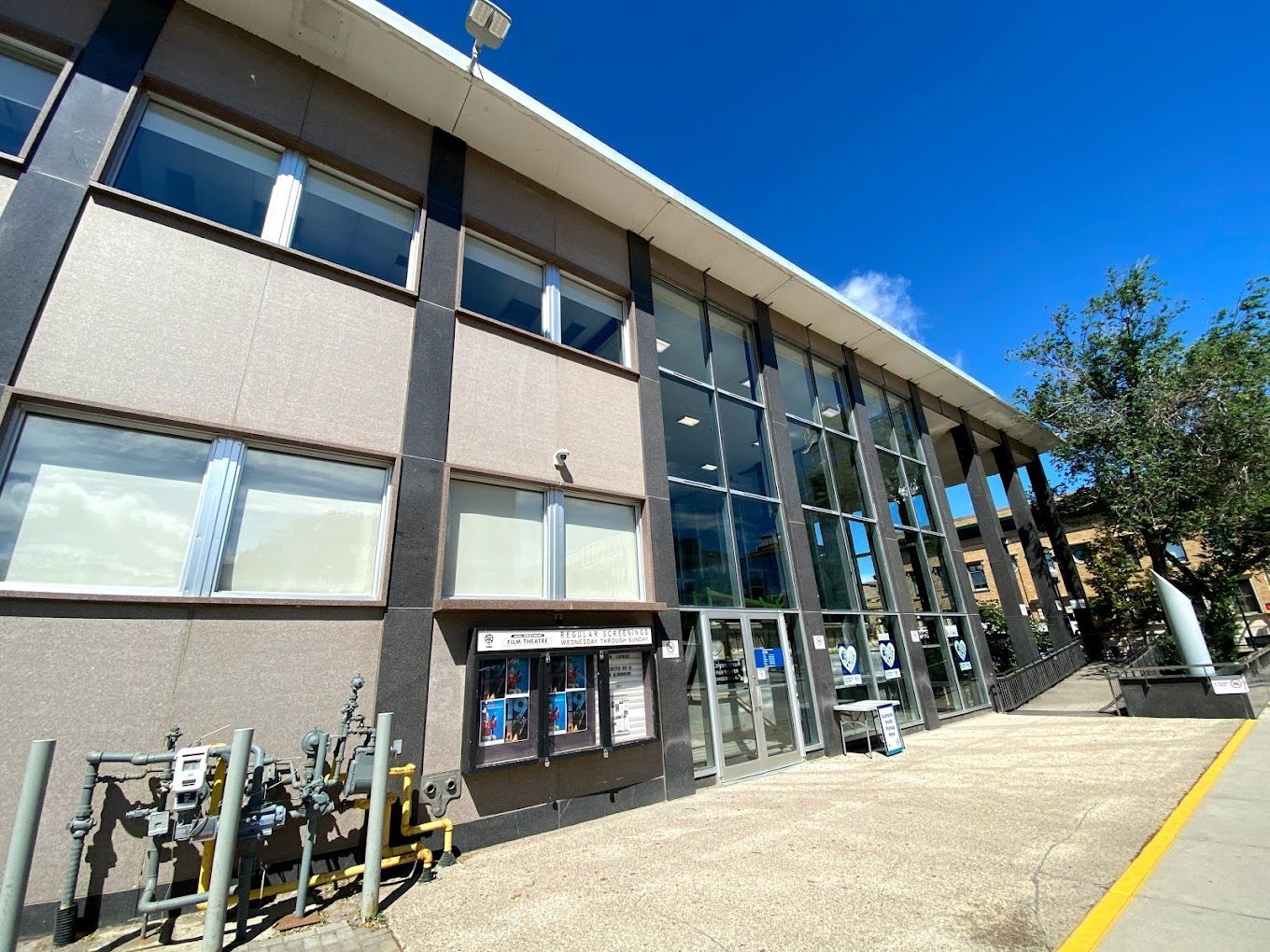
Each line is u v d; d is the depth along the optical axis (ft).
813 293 40.42
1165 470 53.62
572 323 29.25
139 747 14.12
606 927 12.29
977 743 32.86
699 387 34.76
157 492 16.44
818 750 31.14
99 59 18.66
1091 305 60.70
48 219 16.33
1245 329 54.39
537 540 23.95
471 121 26.05
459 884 15.17
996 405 60.29
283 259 20.21
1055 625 61.36
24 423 15.08
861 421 45.29
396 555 19.30
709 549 30.71
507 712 19.69
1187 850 14.53
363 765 15.15
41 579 14.46
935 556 48.55
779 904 13.00
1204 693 34.58
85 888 12.81
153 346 16.99
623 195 30.76
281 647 16.63
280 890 14.29
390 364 21.59
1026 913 11.83
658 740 23.27
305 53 22.84
